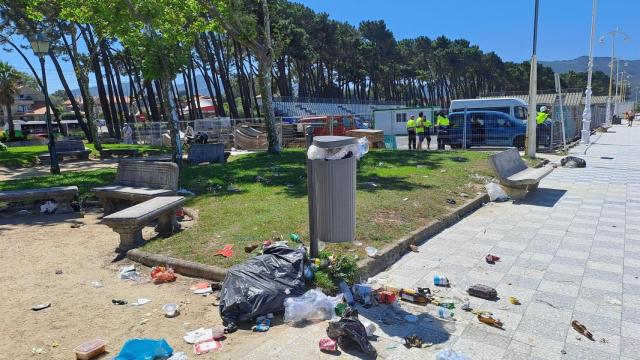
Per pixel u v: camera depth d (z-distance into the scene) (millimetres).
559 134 20844
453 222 7262
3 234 7117
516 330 3707
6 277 5148
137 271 5203
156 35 13461
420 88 94812
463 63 85312
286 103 51688
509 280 4805
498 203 8742
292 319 3822
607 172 12422
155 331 3775
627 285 4605
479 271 5078
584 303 4211
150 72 13266
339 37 65688
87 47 36406
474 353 3354
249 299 3854
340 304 3977
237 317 3852
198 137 24047
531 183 8656
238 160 15055
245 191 9148
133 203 8383
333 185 4418
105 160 21062
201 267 4898
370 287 4418
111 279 5016
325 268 4512
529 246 5973
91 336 3717
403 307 4148
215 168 12898
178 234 6141
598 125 41438
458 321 3869
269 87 16250
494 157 8922
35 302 4430
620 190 9727
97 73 38875
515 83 103625
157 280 4844
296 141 23953
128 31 14273
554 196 9250
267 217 6594
